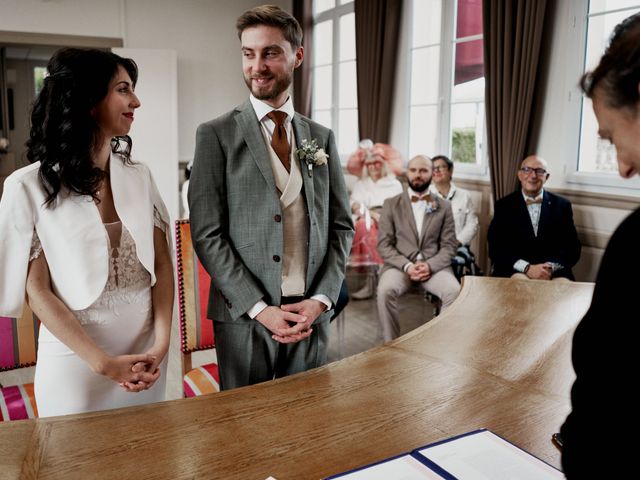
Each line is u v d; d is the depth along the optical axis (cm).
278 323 178
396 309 390
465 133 534
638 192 382
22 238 157
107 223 170
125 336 174
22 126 1088
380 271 409
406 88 592
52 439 122
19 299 160
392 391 147
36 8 709
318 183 197
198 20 782
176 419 132
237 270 183
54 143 156
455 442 121
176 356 391
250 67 185
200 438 124
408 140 604
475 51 513
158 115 721
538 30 420
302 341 193
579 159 427
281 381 153
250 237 185
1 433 124
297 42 189
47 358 167
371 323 460
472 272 438
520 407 139
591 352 73
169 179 731
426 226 400
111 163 172
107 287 169
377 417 134
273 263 185
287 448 120
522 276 379
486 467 112
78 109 155
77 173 157
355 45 645
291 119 196
